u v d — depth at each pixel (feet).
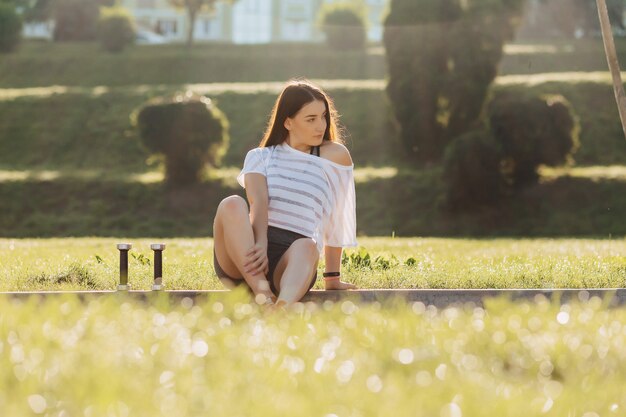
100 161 87.35
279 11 201.05
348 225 15.38
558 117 73.77
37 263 25.00
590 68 119.75
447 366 6.88
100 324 8.97
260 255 13.55
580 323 9.66
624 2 161.48
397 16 82.84
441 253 31.40
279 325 9.38
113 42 135.03
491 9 80.28
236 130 91.81
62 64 125.59
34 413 5.38
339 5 143.23
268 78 123.65
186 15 198.49
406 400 5.50
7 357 7.32
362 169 83.25
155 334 8.48
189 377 6.33
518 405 5.42
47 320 9.29
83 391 5.80
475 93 81.05
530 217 72.13
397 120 84.12
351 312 10.81
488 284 19.22
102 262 23.71
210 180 77.05
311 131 15.05
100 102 97.60
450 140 82.69
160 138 76.07
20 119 94.63
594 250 32.76
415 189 76.38
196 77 123.24
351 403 5.55
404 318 9.30
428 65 81.87
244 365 6.88
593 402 5.73
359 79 123.65
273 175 14.88
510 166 74.13
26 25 176.35
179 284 18.98
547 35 162.20
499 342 8.17
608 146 86.22
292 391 5.91
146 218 73.00
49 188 76.48
